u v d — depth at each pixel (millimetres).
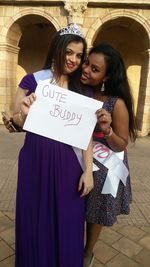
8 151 7355
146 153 7891
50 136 1915
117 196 2281
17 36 11297
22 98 1935
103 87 2156
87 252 2646
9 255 2941
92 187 2080
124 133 2125
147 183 5363
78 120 1904
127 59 12672
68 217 2125
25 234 2178
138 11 9719
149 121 10641
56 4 9844
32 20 10984
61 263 2188
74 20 9648
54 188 2041
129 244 3209
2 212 3857
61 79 1952
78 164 2061
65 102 1872
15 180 5188
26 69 13406
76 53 1851
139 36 11344
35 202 2090
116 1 9461
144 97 10414
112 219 2240
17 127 2053
